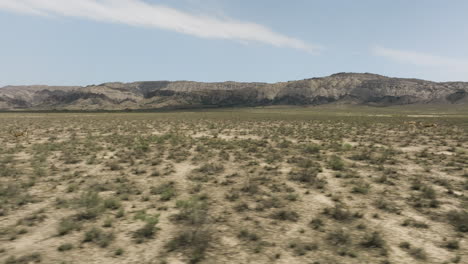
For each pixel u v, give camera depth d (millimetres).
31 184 14328
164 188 13859
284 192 13562
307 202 12227
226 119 81125
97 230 8977
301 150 25703
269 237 8844
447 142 31453
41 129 48031
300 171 17438
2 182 14695
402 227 9758
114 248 8047
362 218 10500
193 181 15484
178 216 10336
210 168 17797
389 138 35250
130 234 8961
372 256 7746
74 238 8664
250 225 9766
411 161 20906
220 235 8945
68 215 10508
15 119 82688
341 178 16172
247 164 19672
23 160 20922
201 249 7910
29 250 7902
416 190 14055
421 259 7668
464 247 8383
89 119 82812
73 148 26047
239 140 32969
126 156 22281
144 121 72062
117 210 11086
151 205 11656
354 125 56188
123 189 13719
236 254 7758
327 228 9594
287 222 10062
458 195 13195
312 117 90438
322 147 27297
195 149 26094
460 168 18266
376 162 20344
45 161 20406
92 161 19875
